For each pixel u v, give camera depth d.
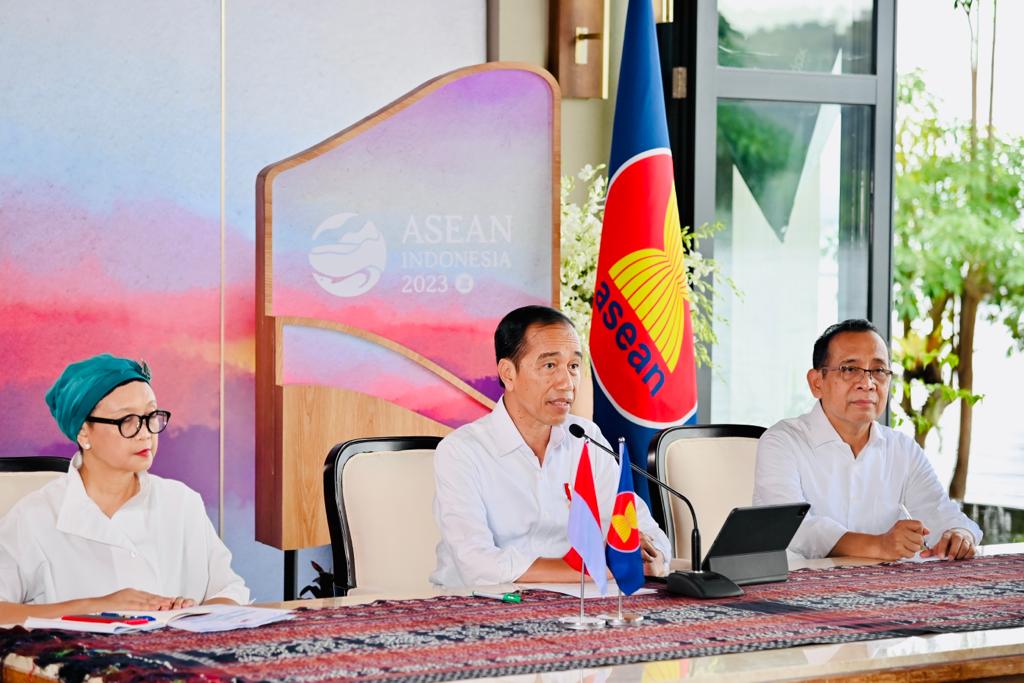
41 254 4.63
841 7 6.22
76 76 4.66
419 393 4.54
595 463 3.28
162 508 2.81
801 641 2.19
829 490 3.60
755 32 6.05
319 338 4.39
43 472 3.03
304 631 2.27
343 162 4.41
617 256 4.98
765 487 3.56
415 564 3.29
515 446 3.16
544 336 3.08
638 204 4.96
